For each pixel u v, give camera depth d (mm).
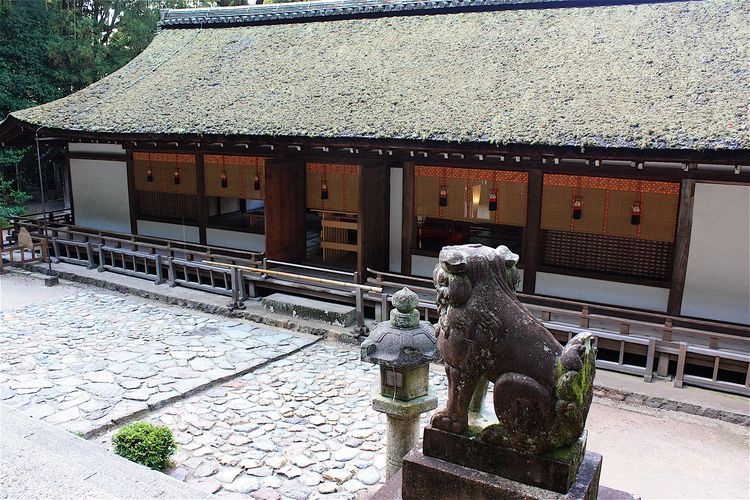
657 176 8898
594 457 4066
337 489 5871
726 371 8516
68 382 8133
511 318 3693
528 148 8398
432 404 5113
